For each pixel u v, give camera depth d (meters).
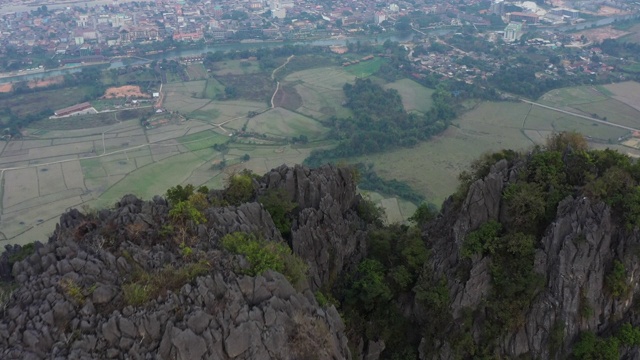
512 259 49.69
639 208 47.16
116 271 39.06
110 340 33.88
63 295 36.16
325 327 39.00
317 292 49.19
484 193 51.44
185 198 51.78
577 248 47.22
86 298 36.16
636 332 47.47
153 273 38.91
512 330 48.94
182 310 35.56
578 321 47.84
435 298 51.03
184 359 33.56
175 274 38.19
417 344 52.75
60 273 38.16
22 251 50.16
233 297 36.97
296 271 43.47
